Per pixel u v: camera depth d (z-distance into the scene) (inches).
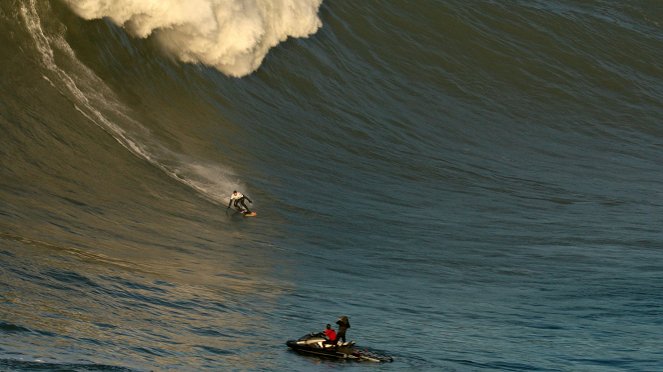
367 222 4190.5
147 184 3823.8
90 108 4087.1
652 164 6131.9
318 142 5113.2
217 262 3272.6
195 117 4613.7
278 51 5629.9
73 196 3449.8
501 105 6574.8
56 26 4269.2
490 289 3444.9
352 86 5910.4
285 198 4244.6
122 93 4340.6
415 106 6092.5
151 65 4616.1
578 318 3137.3
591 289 3496.6
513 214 4650.6
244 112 4948.3
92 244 3070.9
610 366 2662.4
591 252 4057.6
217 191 4045.3
